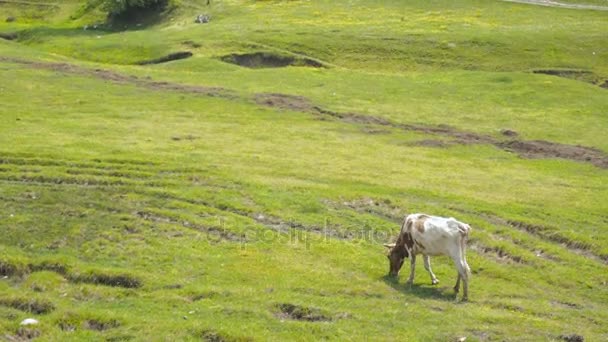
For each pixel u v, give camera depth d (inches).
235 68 2539.4
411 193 1259.2
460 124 1873.8
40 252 911.0
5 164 1288.1
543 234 1080.2
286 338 684.7
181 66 2564.0
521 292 864.3
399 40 2854.3
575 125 1875.0
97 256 906.1
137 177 1257.4
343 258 935.0
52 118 1706.4
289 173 1348.4
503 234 1059.9
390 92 2199.8
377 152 1569.9
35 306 751.1
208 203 1138.0
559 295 868.0
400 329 717.9
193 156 1424.7
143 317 721.6
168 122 1740.9
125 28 3700.8
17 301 755.4
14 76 2124.8
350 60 2726.4
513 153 1640.0
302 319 749.3
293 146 1577.3
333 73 2452.0
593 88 2267.5
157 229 1006.4
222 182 1247.5
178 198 1150.3
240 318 729.6
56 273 843.4
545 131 1814.7
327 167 1414.9
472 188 1326.3
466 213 1162.6
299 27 3085.6
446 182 1358.3
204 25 3267.7
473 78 2380.7
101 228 995.9
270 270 882.1
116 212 1074.1
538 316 789.9
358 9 3494.1
